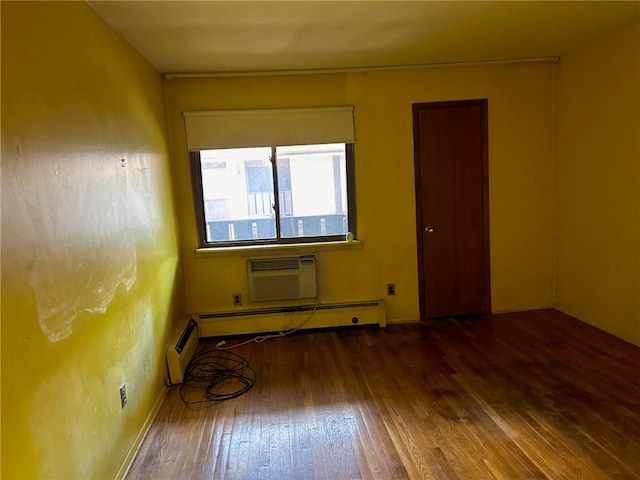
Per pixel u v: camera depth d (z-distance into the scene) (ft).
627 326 11.53
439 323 13.83
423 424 8.23
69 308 5.73
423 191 13.76
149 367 9.05
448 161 13.70
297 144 13.20
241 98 12.93
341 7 8.32
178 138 12.87
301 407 9.12
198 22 8.58
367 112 13.33
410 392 9.50
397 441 7.74
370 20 9.09
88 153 6.75
